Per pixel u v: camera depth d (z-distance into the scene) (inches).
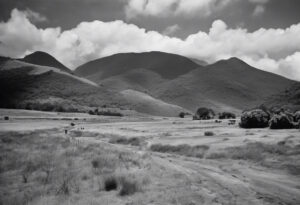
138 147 1082.7
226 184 412.8
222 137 1279.5
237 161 698.2
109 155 568.1
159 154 821.2
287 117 1752.0
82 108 7391.7
